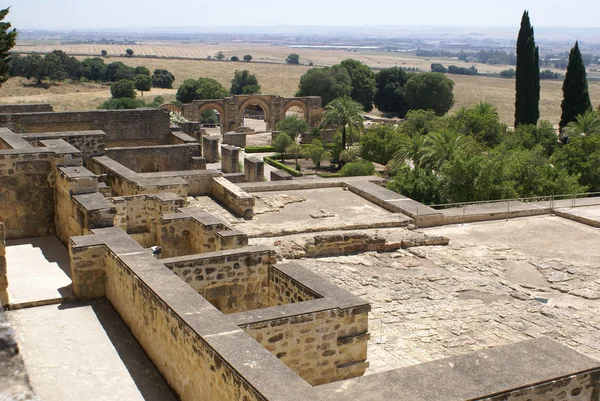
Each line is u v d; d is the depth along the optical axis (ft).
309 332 36.96
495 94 524.11
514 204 95.14
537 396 29.99
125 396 34.27
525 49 199.00
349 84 385.91
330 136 269.85
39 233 63.05
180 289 36.76
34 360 37.58
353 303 38.11
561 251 77.56
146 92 461.78
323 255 72.79
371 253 74.18
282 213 84.74
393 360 49.52
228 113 312.91
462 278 67.31
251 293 45.65
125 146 110.93
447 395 28.45
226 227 54.54
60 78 463.83
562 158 145.59
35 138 79.66
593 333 55.42
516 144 177.68
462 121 192.03
